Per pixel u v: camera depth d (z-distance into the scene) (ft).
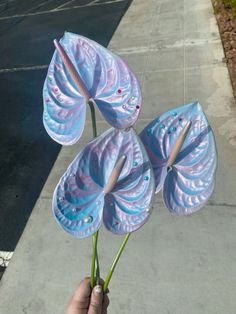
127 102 2.82
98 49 2.94
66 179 2.77
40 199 11.39
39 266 9.26
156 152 3.06
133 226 2.76
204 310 7.63
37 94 17.78
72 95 3.08
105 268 8.80
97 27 23.20
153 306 7.89
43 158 13.35
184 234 9.23
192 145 3.04
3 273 9.42
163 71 16.63
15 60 21.77
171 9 23.12
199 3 22.93
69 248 9.52
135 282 8.39
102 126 13.39
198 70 16.11
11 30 26.63
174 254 8.81
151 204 2.71
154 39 19.76
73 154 12.94
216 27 19.43
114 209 2.82
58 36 23.49
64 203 2.77
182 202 3.03
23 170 13.04
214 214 9.57
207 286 8.03
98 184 2.84
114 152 2.81
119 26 22.61
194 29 19.79
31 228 10.36
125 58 18.51
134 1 26.08
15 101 17.52
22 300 8.59
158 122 3.09
